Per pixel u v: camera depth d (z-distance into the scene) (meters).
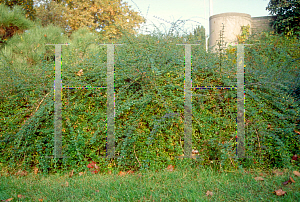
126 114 3.46
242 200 2.39
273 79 3.80
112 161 3.31
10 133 3.44
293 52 4.82
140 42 3.83
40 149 3.30
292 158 3.29
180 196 2.46
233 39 7.43
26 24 7.38
